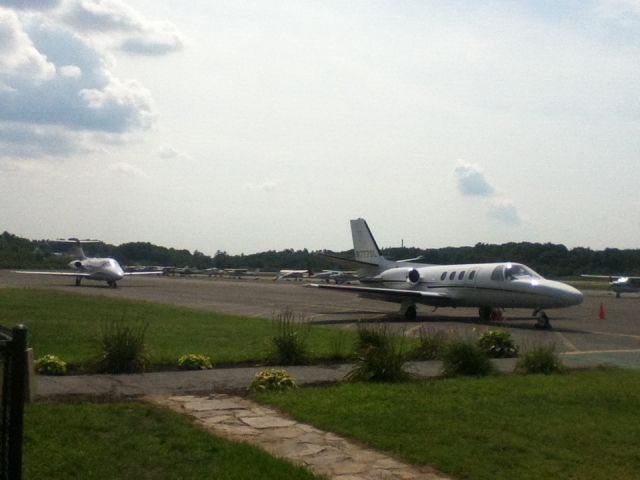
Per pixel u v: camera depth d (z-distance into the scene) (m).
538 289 27.91
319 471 7.33
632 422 9.66
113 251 195.75
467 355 14.05
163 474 6.95
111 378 12.94
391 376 12.91
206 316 28.02
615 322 32.06
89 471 6.99
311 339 19.64
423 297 31.86
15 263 143.62
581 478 7.19
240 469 7.09
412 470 7.42
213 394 11.52
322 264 182.38
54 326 22.00
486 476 7.20
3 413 5.09
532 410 10.27
